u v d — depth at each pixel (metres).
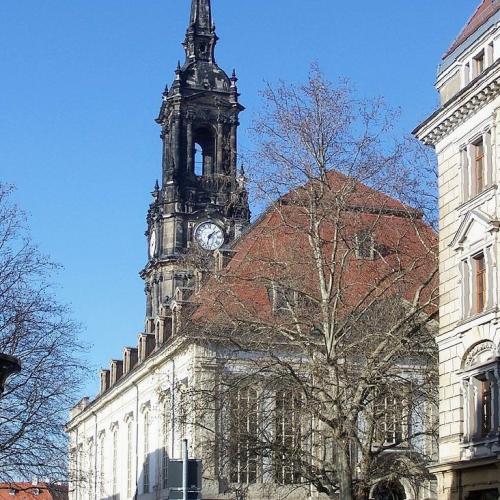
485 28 52.25
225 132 142.50
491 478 49.06
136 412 104.00
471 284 51.97
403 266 60.41
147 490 99.25
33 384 66.44
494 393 49.22
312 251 58.06
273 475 57.62
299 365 58.12
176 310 68.44
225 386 59.84
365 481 55.09
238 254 66.88
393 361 56.72
